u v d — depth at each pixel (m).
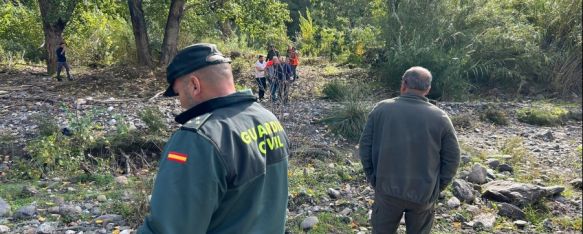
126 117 10.49
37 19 21.83
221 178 1.89
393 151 3.85
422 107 3.89
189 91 2.06
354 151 9.19
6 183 7.22
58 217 5.73
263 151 2.05
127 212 5.79
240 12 19.94
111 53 20.89
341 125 10.11
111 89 15.38
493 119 12.57
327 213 6.02
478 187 7.19
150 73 17.89
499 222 6.18
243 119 2.05
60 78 16.92
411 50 15.86
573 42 17.14
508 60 17.05
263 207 2.05
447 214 6.22
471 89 16.70
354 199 6.55
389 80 16.17
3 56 21.70
